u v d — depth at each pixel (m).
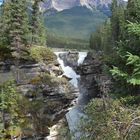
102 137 11.59
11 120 30.88
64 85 38.84
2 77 36.47
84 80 67.62
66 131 14.70
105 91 15.00
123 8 72.06
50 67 42.81
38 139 32.66
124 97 15.41
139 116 11.59
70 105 38.44
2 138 28.84
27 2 42.59
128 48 15.61
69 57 94.31
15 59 38.22
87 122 12.77
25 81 37.31
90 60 74.00
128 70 15.30
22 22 40.62
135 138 11.43
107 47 72.12
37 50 42.97
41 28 58.56
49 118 35.06
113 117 11.98
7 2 41.19
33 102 35.19
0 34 40.56
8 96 32.12
